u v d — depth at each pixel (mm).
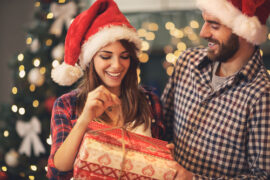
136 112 1368
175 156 1469
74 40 1266
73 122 1300
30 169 2471
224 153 1330
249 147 1269
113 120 1357
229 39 1275
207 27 1309
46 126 2438
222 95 1355
